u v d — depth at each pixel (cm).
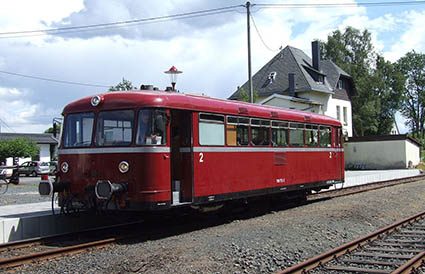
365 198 1742
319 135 1661
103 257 801
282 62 4288
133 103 987
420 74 7031
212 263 739
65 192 1046
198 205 1127
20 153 4794
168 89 1164
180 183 1066
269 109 1383
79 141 1048
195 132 1070
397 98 5966
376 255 811
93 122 1032
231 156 1188
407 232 1059
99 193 942
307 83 3881
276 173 1378
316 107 3947
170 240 951
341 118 4469
